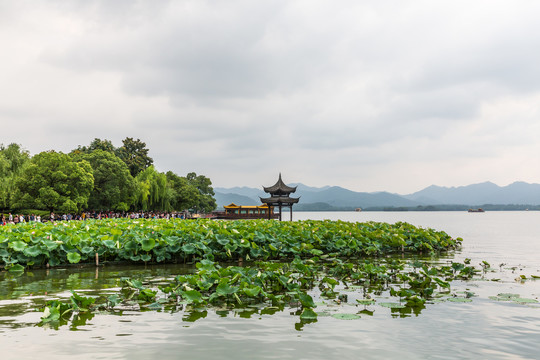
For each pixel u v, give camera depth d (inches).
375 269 411.5
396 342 213.8
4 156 1926.7
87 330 231.1
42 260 498.3
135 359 187.0
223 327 237.9
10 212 1905.8
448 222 3289.9
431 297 326.0
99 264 524.7
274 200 2228.1
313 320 254.8
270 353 196.1
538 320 257.3
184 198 3159.5
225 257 584.1
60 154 1744.6
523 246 888.3
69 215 1684.3
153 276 437.7
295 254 612.4
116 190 2058.3
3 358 187.2
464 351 201.3
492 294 339.0
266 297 316.8
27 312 273.0
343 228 778.8
